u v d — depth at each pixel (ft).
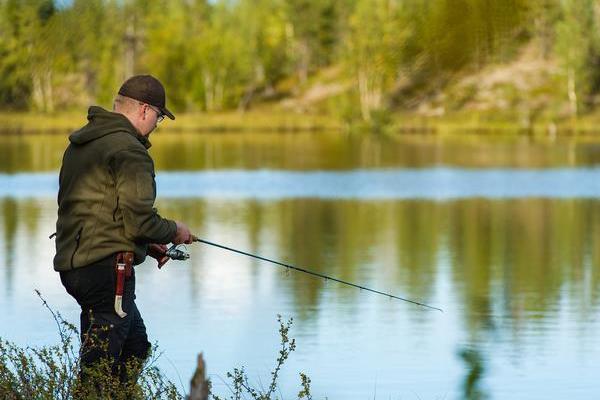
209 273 72.74
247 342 48.70
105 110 23.00
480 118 377.50
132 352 24.34
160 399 22.38
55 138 327.47
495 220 121.60
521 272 75.20
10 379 21.30
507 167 225.76
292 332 51.13
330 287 66.54
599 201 149.69
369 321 54.13
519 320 49.49
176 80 443.73
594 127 382.42
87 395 21.16
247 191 168.66
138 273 72.69
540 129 385.50
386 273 74.54
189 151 283.79
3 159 240.73
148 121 23.47
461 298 62.03
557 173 208.23
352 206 142.61
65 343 22.97
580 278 71.72
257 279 69.97
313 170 216.33
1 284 66.54
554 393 38.14
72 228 22.70
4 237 97.35
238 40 462.19
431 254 86.84
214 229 109.70
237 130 430.20
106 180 22.41
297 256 85.05
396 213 131.44
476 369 10.15
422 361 44.32
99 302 22.75
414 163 239.30
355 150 291.38
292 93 450.71
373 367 43.04
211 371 42.34
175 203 146.20
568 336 49.01
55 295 61.87
